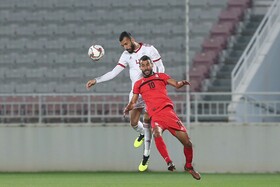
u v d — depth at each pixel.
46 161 71.00
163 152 40.81
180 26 95.56
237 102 70.19
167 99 41.22
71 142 71.00
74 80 91.12
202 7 96.94
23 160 71.25
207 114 74.69
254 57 80.44
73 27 96.69
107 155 70.62
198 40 93.56
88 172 69.81
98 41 94.81
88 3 98.94
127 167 70.56
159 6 97.94
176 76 89.56
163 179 58.69
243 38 93.50
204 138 69.44
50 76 91.69
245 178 60.38
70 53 93.88
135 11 97.81
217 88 86.44
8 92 90.62
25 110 73.94
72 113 81.19
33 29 96.81
